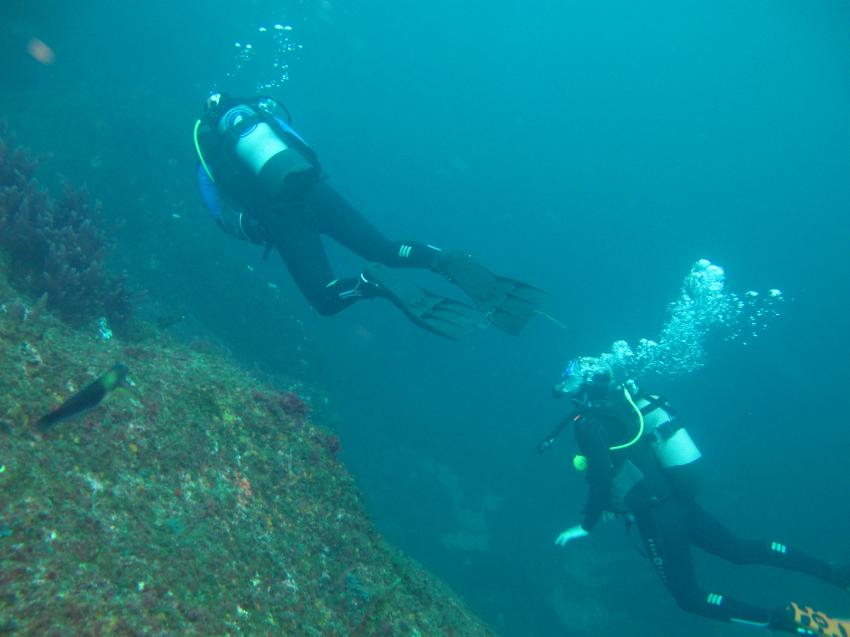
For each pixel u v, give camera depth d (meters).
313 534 3.22
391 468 12.16
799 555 5.21
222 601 2.28
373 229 3.89
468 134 56.12
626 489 5.17
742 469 16.80
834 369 28.70
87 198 5.69
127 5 24.17
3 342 2.64
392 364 17.30
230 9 28.91
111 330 4.66
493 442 14.91
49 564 1.83
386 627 2.97
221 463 3.05
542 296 3.17
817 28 43.81
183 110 13.43
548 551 11.34
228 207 4.00
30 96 11.82
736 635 10.01
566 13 83.12
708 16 59.34
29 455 2.18
